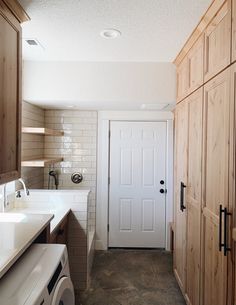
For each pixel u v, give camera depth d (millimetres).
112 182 3789
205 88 1876
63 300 1414
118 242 3809
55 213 2496
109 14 1808
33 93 2826
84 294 2629
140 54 2592
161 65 2836
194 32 2057
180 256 2609
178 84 2732
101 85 2832
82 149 3689
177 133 2764
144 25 1963
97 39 2229
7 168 1599
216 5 1624
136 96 2838
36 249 1520
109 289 2719
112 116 3703
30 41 2277
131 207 3809
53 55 2643
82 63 2824
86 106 3316
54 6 1706
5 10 1534
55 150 3674
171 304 2471
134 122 3764
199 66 2025
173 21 1898
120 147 3775
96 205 3727
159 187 3795
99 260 3391
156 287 2756
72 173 3695
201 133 1958
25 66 2820
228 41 1483
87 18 1862
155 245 3812
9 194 2598
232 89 1423
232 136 1417
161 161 3785
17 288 1081
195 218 2107
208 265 1809
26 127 2918
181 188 2488
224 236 1447
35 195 2750
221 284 1563
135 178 3793
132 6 1701
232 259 1405
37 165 2697
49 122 3654
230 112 1442
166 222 3783
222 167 1566
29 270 1243
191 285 2205
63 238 2494
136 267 3201
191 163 2230
